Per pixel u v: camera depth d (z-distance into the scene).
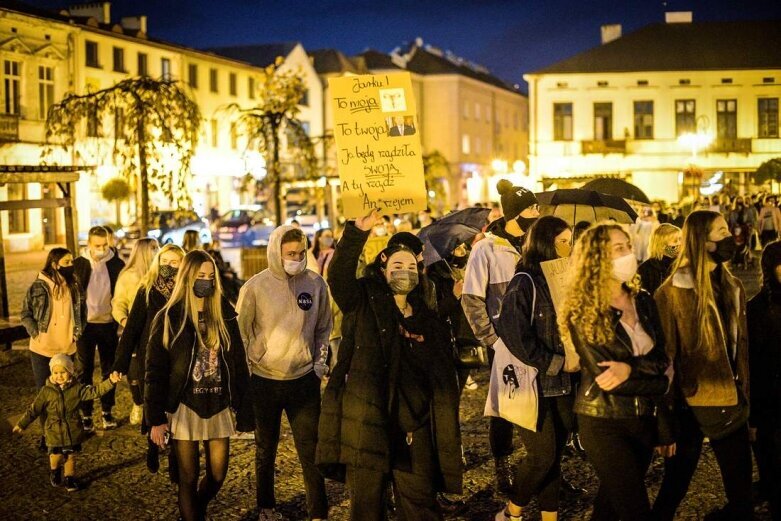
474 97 74.50
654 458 7.18
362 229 5.11
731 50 50.16
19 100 36.69
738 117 49.41
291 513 6.21
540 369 4.89
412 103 5.39
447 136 70.81
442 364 5.05
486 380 10.66
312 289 5.97
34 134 36.97
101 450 7.86
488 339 5.91
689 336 4.93
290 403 5.86
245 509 6.32
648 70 49.47
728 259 5.01
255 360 5.86
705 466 6.98
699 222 4.95
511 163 84.38
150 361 5.39
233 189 53.53
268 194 22.38
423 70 71.25
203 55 49.94
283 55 60.78
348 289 5.04
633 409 4.41
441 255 7.04
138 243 8.18
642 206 16.39
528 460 5.28
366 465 4.84
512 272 5.96
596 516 4.80
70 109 16.05
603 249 4.39
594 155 50.03
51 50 38.12
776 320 5.24
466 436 8.04
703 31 51.41
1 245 13.15
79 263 9.35
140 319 6.62
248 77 55.22
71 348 8.35
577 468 6.97
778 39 50.56
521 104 87.50
